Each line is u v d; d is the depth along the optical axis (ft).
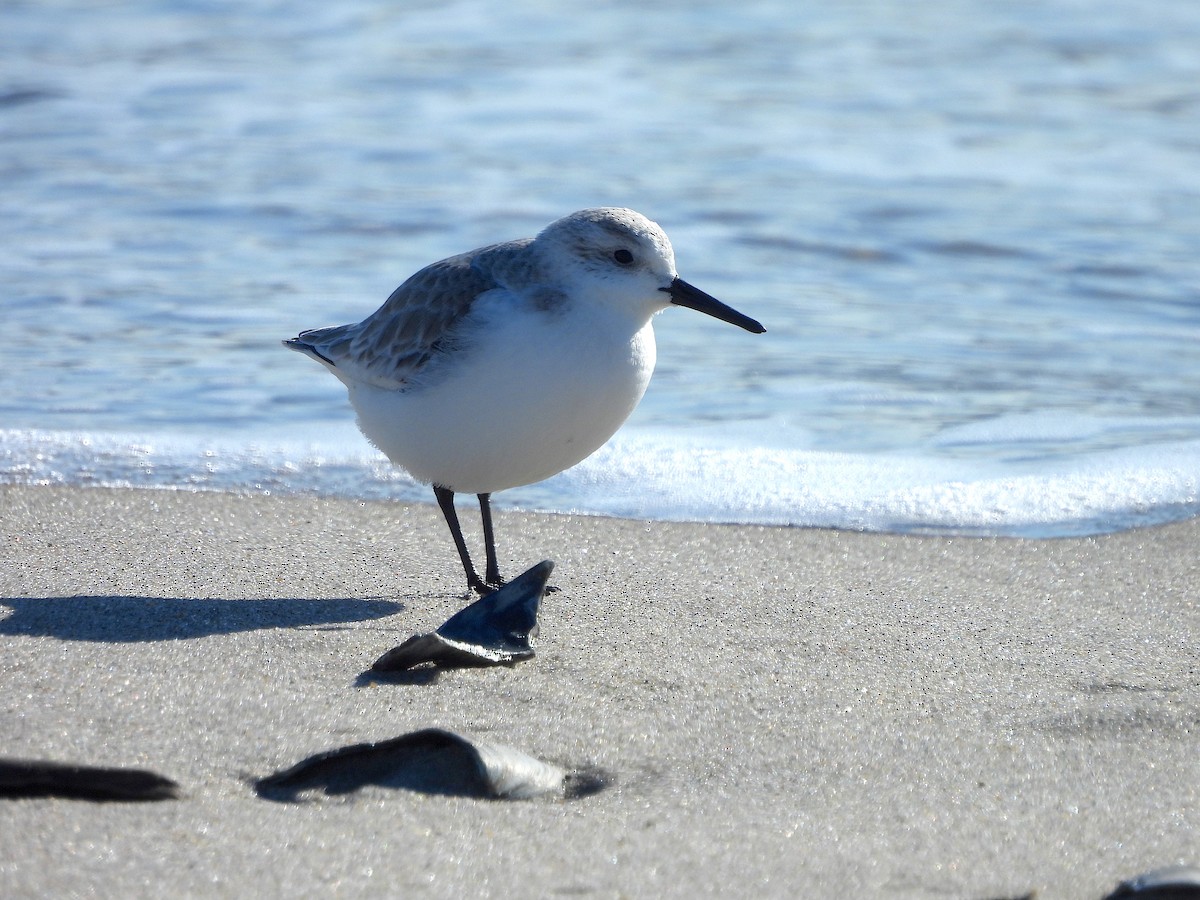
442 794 20.59
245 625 27.71
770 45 96.43
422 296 30.17
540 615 28.84
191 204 65.21
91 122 78.02
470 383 29.04
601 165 71.97
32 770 19.70
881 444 41.98
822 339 51.21
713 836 19.53
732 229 63.00
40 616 27.68
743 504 37.60
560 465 30.60
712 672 25.79
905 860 18.95
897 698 24.81
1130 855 19.26
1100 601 30.55
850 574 32.27
